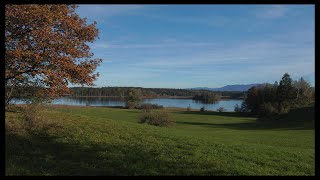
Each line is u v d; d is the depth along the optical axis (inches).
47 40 768.9
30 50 758.5
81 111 3046.3
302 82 4773.6
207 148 764.0
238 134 2092.8
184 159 640.4
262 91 4842.5
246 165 632.4
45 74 754.2
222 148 784.3
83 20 888.9
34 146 698.2
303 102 4480.8
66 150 683.4
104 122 1040.2
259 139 1786.4
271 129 2780.5
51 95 872.3
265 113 4301.2
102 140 783.7
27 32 767.7
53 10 797.2
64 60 786.8
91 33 879.7
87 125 939.3
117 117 3006.9
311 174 605.0
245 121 3695.9
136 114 3430.1
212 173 555.8
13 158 588.4
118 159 618.5
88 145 729.6
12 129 789.9
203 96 7819.9
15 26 754.8
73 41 824.3
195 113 4685.0
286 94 4655.5
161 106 4945.9
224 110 5270.7
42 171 522.9
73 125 914.1
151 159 628.4
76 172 532.1
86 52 882.1
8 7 723.4
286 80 4717.0
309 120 3641.7
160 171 553.9
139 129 979.9
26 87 883.4
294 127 3009.4
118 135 855.1
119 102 5974.4
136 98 4586.6
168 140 836.0
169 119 2225.6
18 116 914.7
